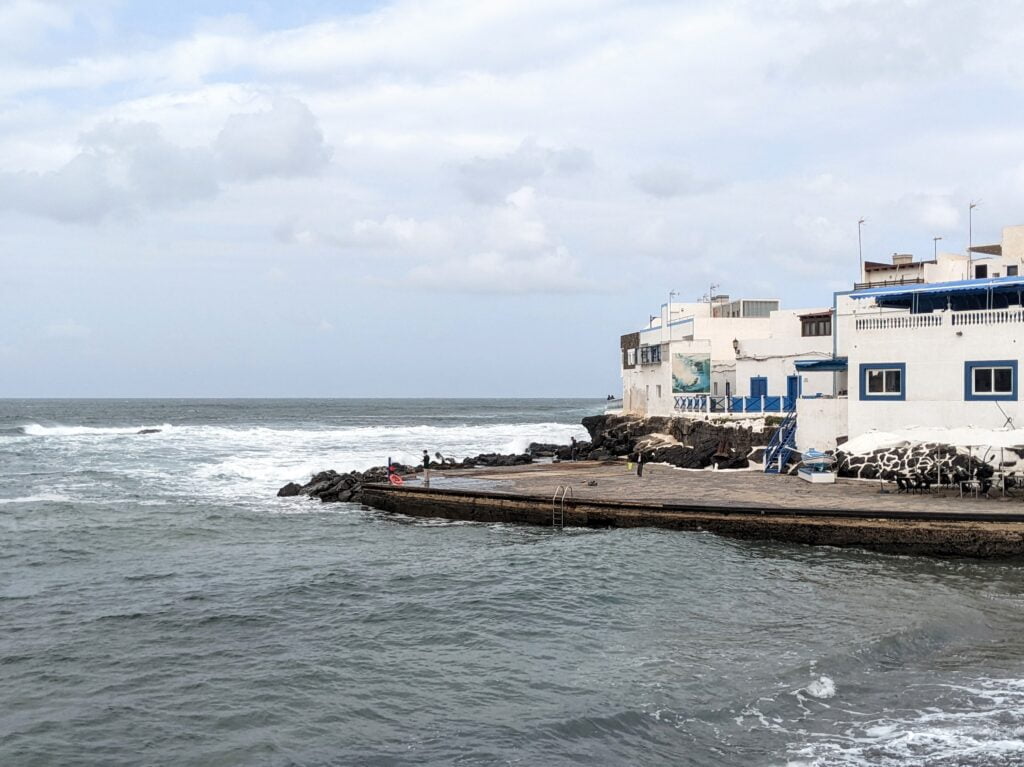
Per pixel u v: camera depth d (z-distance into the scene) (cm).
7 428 10506
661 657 1703
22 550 3030
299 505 4112
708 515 2928
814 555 2661
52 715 1473
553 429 10969
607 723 1402
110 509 3991
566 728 1386
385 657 1731
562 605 2069
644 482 3762
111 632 1964
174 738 1373
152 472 5562
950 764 1270
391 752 1311
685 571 2378
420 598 2167
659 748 1323
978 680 1600
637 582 2259
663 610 2028
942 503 2866
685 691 1530
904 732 1375
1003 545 2555
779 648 1755
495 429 10900
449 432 10181
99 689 1593
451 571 2444
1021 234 4525
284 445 7862
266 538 3259
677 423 5100
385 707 1479
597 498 3222
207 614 2095
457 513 3525
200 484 4972
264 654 1775
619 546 2653
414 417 16700
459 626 1923
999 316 3294
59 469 5775
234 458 6469
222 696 1545
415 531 3359
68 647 1848
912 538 2650
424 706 1480
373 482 4125
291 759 1291
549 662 1683
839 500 3006
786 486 3475
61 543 3159
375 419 15588
